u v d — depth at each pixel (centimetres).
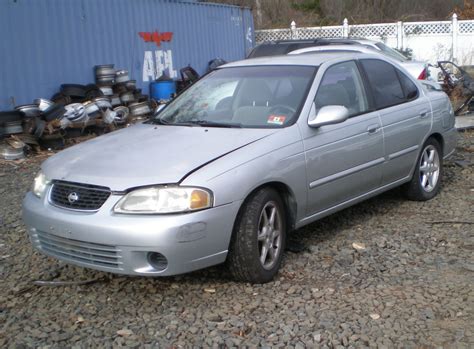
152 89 1423
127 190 395
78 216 403
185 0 1548
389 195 660
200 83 571
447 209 607
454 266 463
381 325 373
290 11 2988
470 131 1034
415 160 609
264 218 437
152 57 1436
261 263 432
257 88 523
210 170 405
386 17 3173
